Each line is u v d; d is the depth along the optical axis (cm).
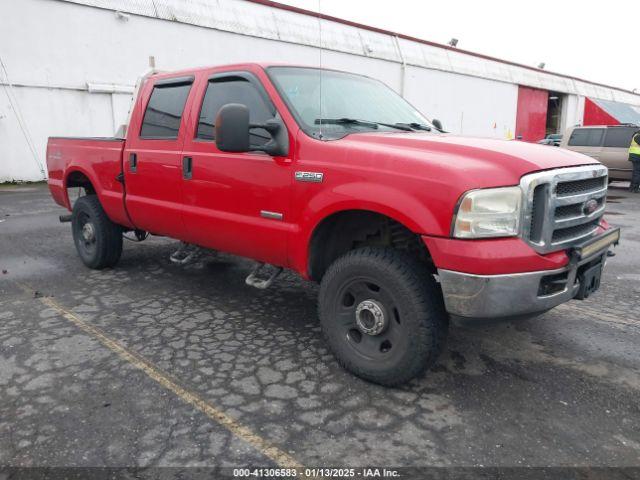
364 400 295
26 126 1358
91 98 1443
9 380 313
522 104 3002
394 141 317
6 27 1282
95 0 1397
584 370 335
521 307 272
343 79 420
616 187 1493
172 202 432
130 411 281
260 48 1730
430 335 287
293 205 337
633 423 275
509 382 318
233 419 274
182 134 420
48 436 258
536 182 271
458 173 269
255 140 366
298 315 429
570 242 295
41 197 1141
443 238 271
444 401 295
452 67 2469
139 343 369
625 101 4178
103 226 532
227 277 535
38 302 453
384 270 293
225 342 372
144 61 1505
